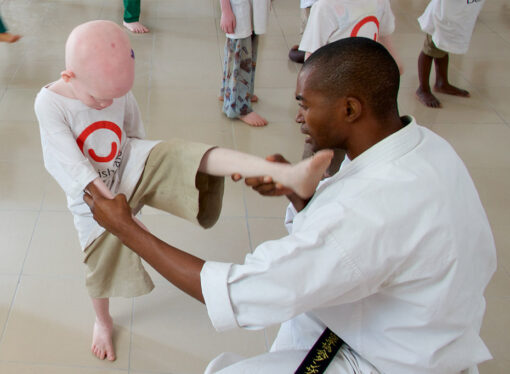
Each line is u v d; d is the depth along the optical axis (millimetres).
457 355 973
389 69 897
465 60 3893
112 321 1773
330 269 850
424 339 950
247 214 2295
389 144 918
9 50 3666
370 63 883
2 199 2275
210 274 908
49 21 4215
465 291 913
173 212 1311
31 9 4426
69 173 1163
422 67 3244
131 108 1334
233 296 902
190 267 933
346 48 894
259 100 3234
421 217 858
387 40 2246
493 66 3824
